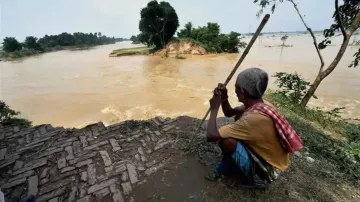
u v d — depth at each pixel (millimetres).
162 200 2191
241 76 1890
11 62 40156
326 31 6758
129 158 2873
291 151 1812
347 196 2383
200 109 10961
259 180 2201
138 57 38625
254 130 1815
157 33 40750
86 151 3053
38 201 2238
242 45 42000
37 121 10031
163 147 3090
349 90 13477
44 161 2857
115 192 2314
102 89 15891
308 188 2422
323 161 3072
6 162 2855
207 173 2543
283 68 21578
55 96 14344
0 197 1823
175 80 18203
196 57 35094
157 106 11602
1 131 3664
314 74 18219
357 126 5789
